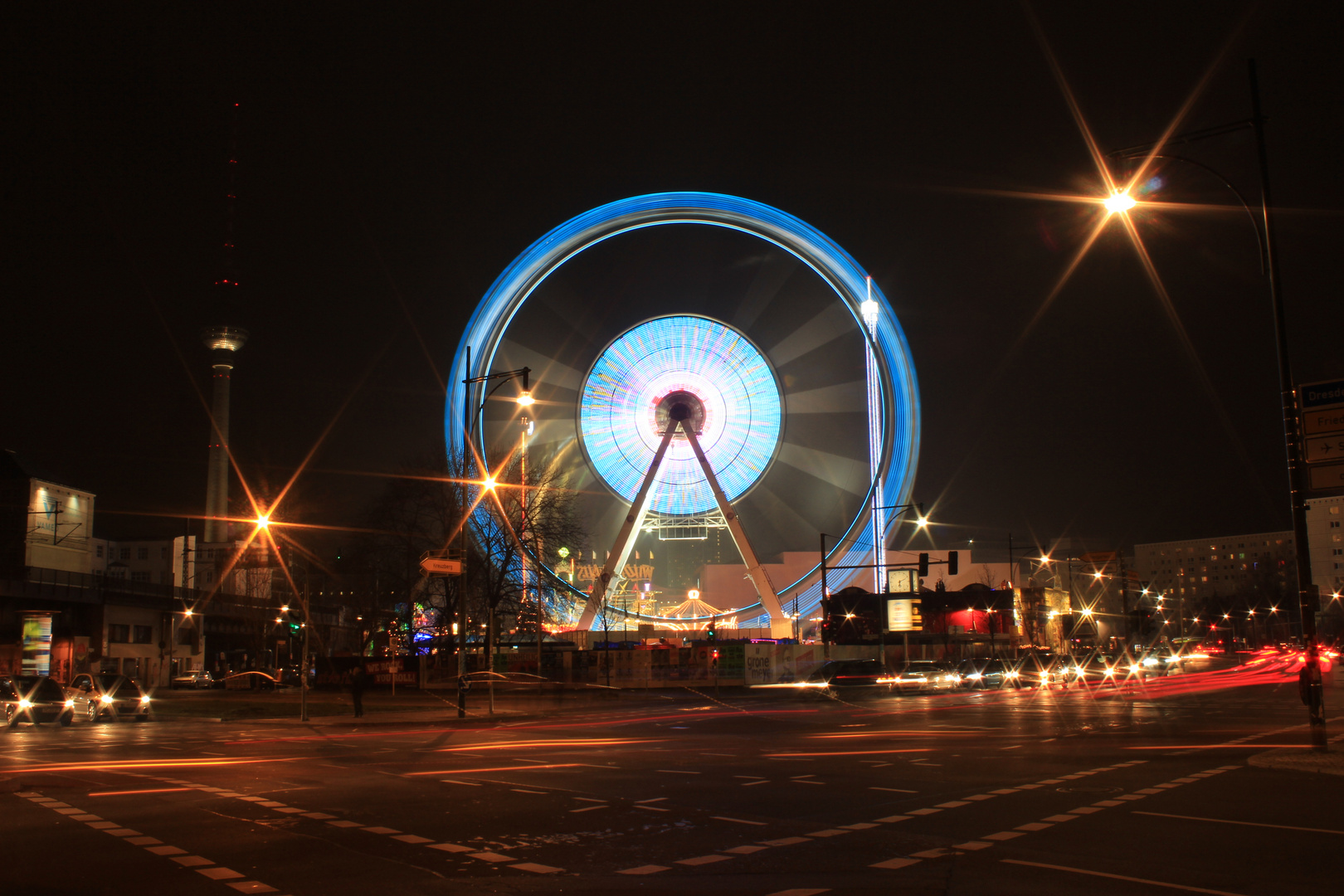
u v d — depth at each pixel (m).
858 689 55.72
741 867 9.84
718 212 89.50
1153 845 10.60
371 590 67.62
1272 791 14.38
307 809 13.59
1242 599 188.38
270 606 88.81
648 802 14.00
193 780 16.98
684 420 91.00
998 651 82.69
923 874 9.41
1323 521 135.62
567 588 72.19
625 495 92.25
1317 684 18.28
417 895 8.88
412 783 16.34
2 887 9.23
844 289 89.31
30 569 79.81
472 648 63.69
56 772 18.45
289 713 40.19
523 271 86.06
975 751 20.61
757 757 20.12
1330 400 19.12
